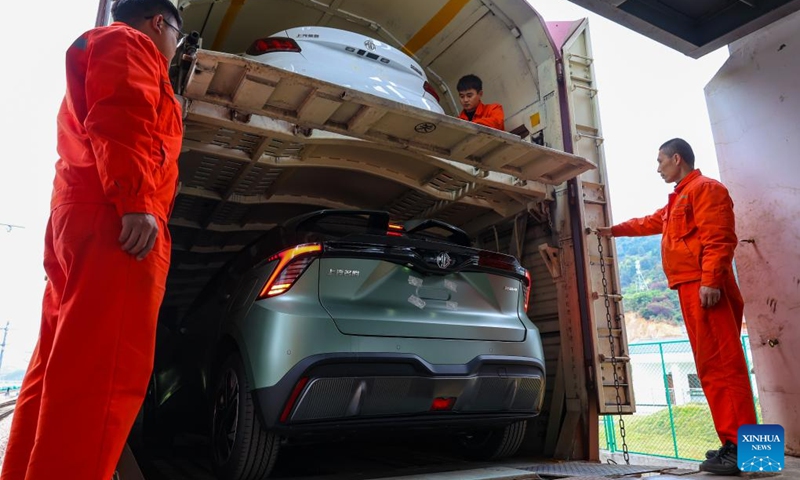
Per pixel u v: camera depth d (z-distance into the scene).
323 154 3.69
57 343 1.38
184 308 5.27
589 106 4.28
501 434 3.16
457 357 2.62
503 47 4.57
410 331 2.54
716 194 3.06
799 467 3.22
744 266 4.29
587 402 3.60
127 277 1.49
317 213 2.76
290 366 2.27
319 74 3.19
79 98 1.64
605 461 4.54
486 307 2.90
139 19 1.91
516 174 3.71
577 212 3.94
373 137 3.25
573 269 3.88
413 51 5.02
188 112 2.79
